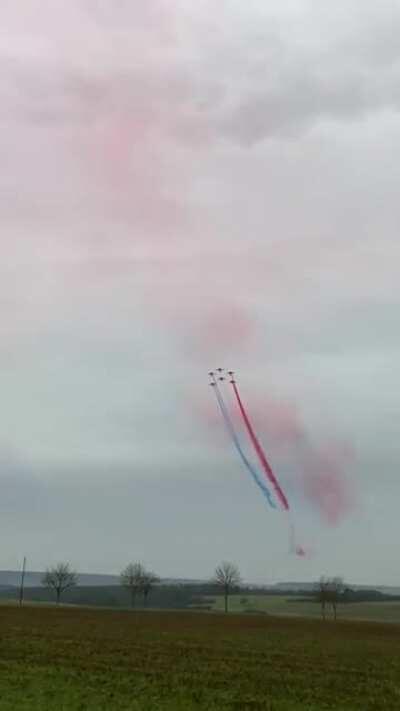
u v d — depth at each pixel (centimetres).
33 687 3453
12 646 5628
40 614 11569
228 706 3250
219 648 6344
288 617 14762
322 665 5266
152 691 3569
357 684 4259
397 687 4206
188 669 4609
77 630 7956
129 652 5569
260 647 6638
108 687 3612
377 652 6644
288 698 3600
